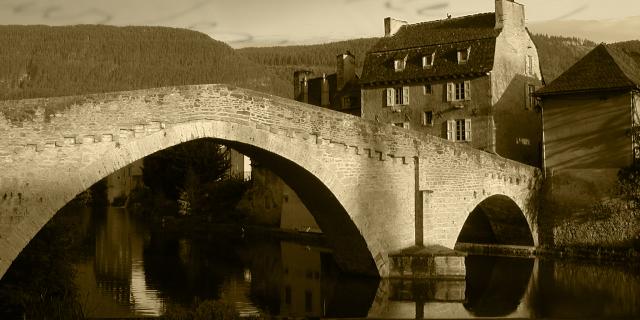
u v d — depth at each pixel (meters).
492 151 45.53
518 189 38.81
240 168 75.56
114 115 21.31
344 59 59.25
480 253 41.75
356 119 28.14
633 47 65.94
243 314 23.20
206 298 26.20
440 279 29.47
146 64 138.88
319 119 26.58
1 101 19.39
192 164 66.12
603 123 38.97
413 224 30.86
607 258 37.16
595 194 38.97
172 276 31.30
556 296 27.14
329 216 29.61
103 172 21.00
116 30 139.12
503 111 46.78
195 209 61.56
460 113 46.81
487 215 41.66
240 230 54.75
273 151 24.92
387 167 29.61
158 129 22.17
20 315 19.72
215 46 151.38
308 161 26.11
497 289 28.61
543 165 41.03
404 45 50.88
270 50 186.38
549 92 40.31
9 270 20.92
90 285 28.28
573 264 36.03
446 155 32.53
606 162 38.75
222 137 23.53
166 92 22.44
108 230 53.53
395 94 50.09
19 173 19.47
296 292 27.72
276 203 56.28
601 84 38.88
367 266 30.11
